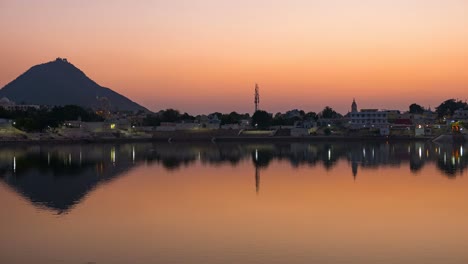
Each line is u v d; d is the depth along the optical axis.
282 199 47.28
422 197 48.09
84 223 36.88
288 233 33.62
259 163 90.38
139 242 31.48
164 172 73.94
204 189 54.62
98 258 28.22
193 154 118.88
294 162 92.25
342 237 32.50
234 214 40.06
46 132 197.12
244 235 33.16
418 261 27.41
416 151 127.44
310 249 29.77
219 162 93.38
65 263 27.39
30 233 33.81
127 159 102.00
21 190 54.03
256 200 46.81
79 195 50.41
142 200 47.12
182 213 40.53
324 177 65.81
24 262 27.58
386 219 37.88
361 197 48.28
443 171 73.25
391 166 82.38
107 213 40.56
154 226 35.88
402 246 30.31
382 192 51.50
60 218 38.69
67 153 122.94
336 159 99.44
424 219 37.81
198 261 27.59
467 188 54.22
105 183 60.34
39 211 41.50
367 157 104.88
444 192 51.34
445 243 30.95
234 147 159.50
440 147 150.88
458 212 40.47
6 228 35.28
